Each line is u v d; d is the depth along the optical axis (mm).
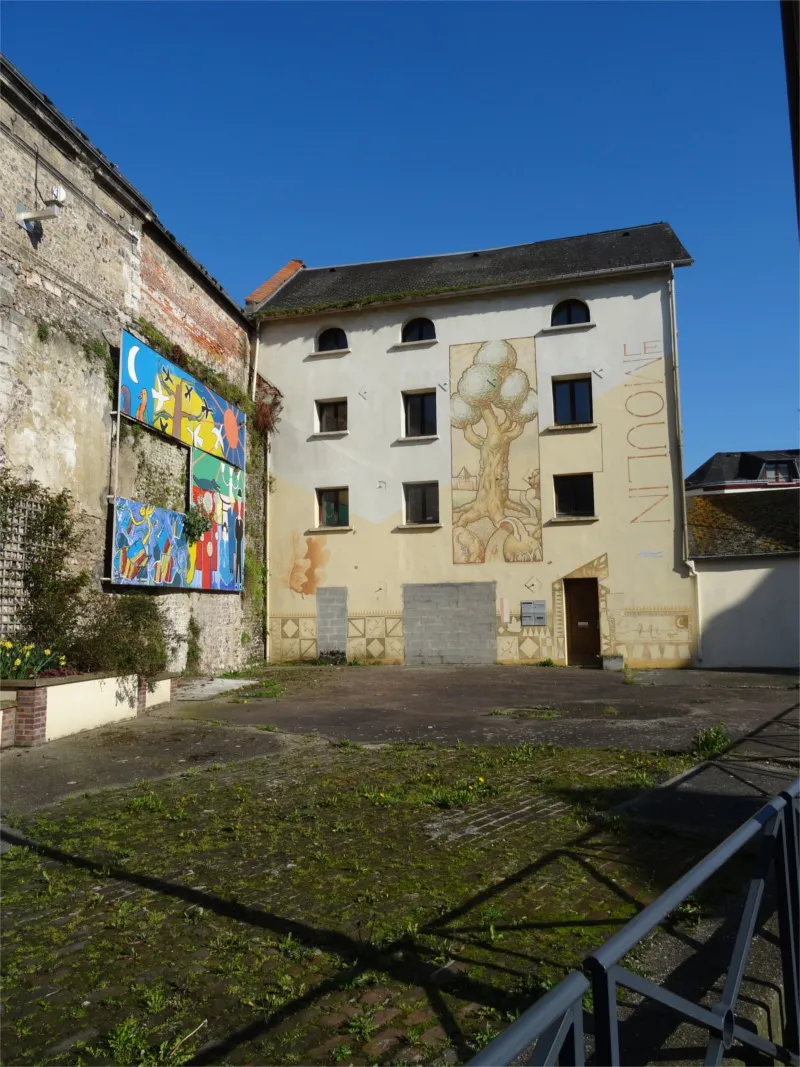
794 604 19672
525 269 22781
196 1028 3100
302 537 22328
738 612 19938
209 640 18203
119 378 14180
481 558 21109
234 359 21219
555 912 4148
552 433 20891
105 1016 3207
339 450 22359
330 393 22594
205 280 18938
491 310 21719
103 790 7137
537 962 3582
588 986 1746
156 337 16047
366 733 10117
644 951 3705
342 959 3639
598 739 9477
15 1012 3250
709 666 19859
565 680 16688
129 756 8570
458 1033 3043
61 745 9117
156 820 6035
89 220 13859
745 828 2740
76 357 13188
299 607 22109
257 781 7348
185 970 3572
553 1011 1593
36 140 12391
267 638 22125
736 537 20797
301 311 22516
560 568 20531
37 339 12188
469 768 7785
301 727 10562
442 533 21422
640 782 6977
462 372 21750
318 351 22984
